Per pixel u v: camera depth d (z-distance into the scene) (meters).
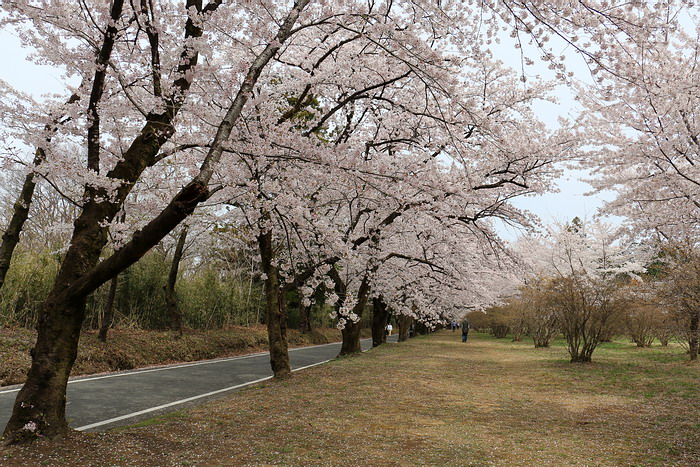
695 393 8.26
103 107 5.97
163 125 5.71
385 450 4.64
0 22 5.64
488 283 22.27
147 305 17.03
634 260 21.81
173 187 8.16
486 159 9.80
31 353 4.73
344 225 15.03
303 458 4.29
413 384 9.26
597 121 11.08
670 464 4.28
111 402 7.57
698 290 10.97
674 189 10.18
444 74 5.49
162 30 5.66
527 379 10.45
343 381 9.50
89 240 5.13
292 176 8.05
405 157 11.16
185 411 6.43
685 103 9.16
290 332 26.23
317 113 9.74
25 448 4.22
